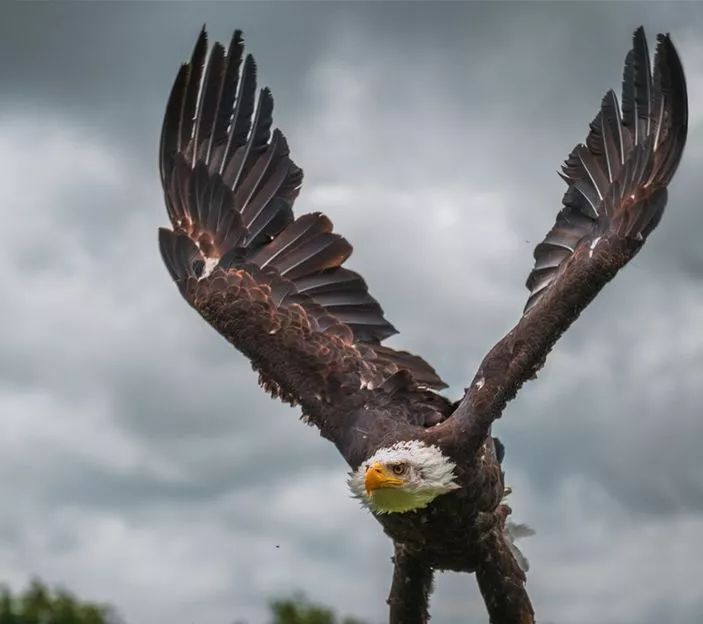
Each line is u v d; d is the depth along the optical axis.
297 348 12.84
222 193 13.70
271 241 13.55
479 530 12.21
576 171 12.91
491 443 12.47
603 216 12.57
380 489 11.66
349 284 13.43
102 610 18.72
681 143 12.43
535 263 12.82
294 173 13.75
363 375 12.73
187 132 13.85
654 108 12.64
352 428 12.30
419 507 11.83
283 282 13.33
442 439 11.87
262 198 13.70
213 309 13.08
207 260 13.48
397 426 12.15
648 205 12.38
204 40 13.84
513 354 12.07
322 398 12.55
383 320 13.40
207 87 13.84
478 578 12.48
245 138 13.84
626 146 12.74
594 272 12.18
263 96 13.90
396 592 12.77
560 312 12.11
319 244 13.50
